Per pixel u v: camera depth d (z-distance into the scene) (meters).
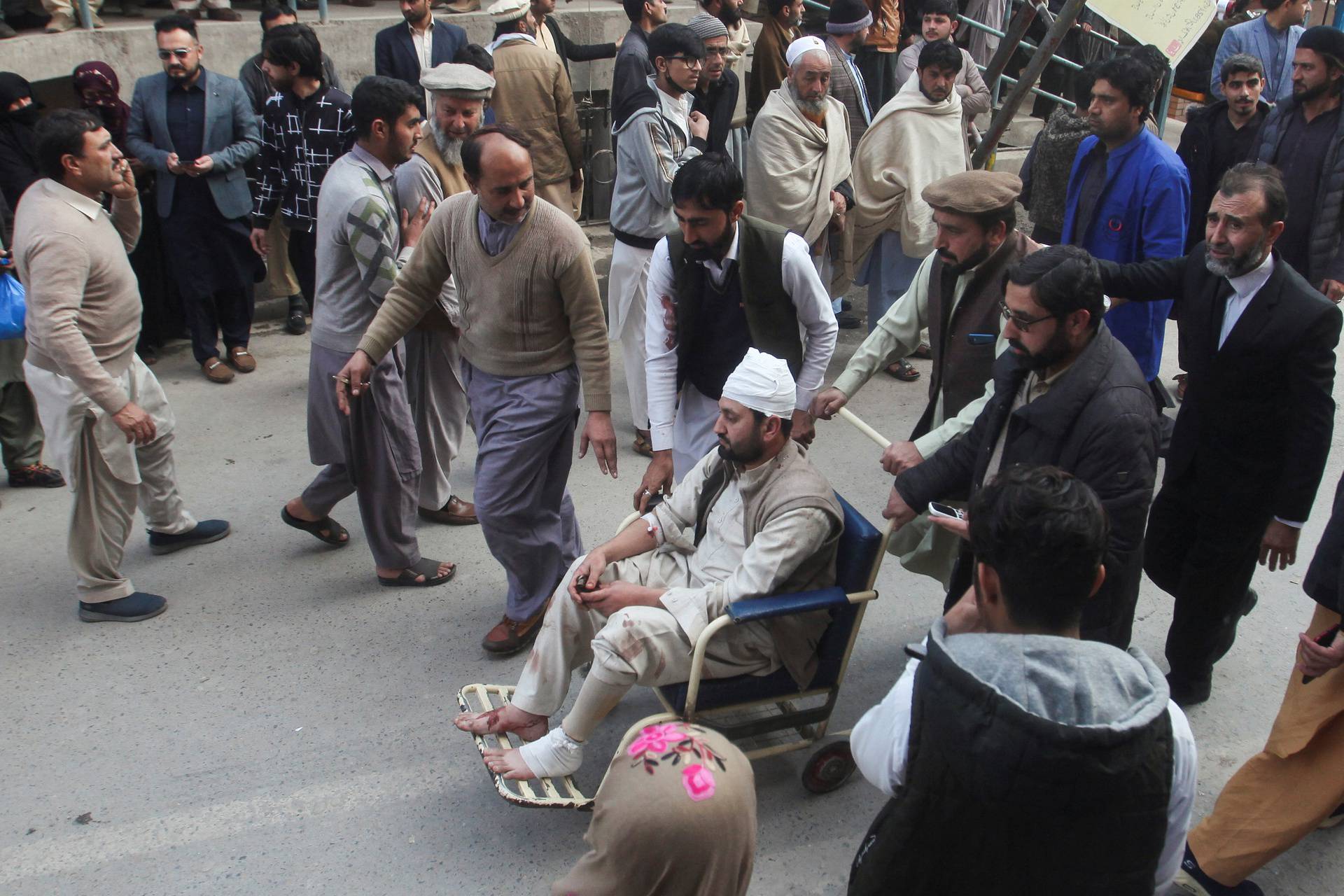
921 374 6.20
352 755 3.27
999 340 3.23
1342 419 5.79
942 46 5.54
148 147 5.55
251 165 5.91
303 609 4.00
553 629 3.00
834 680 3.02
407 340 4.19
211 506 4.68
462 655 3.75
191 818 3.01
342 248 3.72
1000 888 1.62
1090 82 5.29
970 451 2.84
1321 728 2.58
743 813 1.50
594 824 1.54
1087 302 2.45
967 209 3.09
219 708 3.45
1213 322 3.06
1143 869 1.57
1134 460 2.49
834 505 2.83
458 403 4.43
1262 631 3.96
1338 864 2.93
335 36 6.98
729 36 6.71
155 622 3.89
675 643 2.78
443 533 4.57
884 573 4.32
